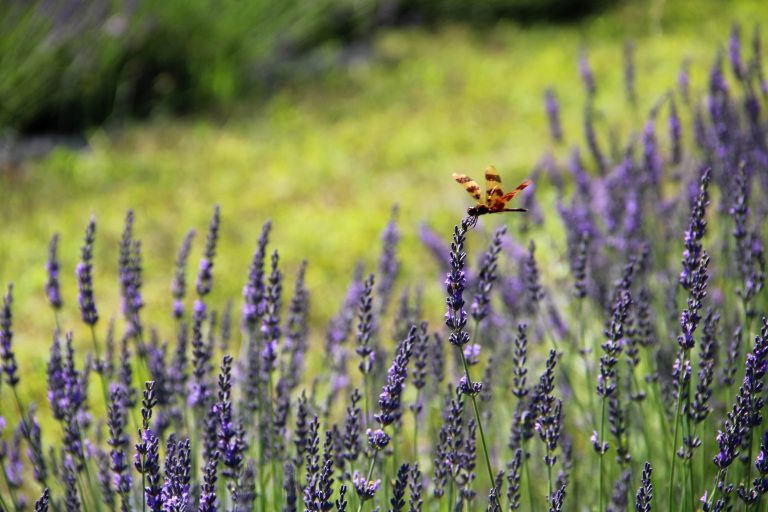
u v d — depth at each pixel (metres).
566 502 4.24
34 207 10.35
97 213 10.10
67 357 4.01
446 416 4.02
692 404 3.22
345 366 5.03
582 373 5.50
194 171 11.30
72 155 11.77
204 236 9.29
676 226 5.57
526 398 4.52
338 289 8.12
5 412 6.02
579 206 6.08
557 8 17.20
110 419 3.54
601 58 14.13
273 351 3.97
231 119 13.21
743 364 4.18
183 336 4.49
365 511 3.78
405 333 4.84
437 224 9.09
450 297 2.82
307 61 15.45
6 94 12.63
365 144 11.79
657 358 4.13
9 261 8.94
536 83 13.45
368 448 3.72
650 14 15.48
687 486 3.57
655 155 5.82
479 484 4.36
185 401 4.37
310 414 4.40
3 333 3.93
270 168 11.23
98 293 8.27
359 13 16.62
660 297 5.30
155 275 8.48
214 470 3.01
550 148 10.66
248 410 4.36
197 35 14.09
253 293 4.10
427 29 17.11
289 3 15.63
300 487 3.62
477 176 10.21
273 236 9.22
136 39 13.43
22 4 12.80
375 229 9.17
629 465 4.00
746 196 3.95
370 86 14.22
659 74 12.66
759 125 5.54
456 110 12.77
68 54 12.96
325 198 10.17
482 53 15.50
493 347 5.06
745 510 3.21
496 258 3.54
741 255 4.01
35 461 4.11
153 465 2.86
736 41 5.56
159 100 13.52
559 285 6.56
